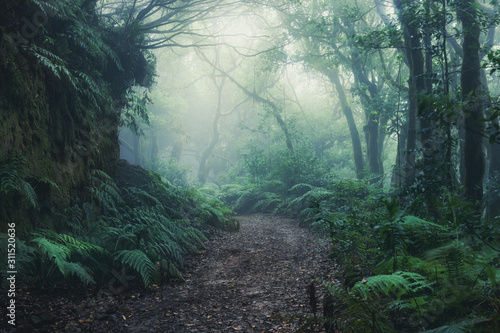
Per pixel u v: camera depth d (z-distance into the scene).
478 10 7.59
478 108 6.50
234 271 6.63
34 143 5.78
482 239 4.19
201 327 4.09
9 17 5.80
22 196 5.21
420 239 4.78
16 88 5.47
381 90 16.98
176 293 5.31
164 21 12.70
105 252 5.73
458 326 2.65
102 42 9.06
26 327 3.50
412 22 7.37
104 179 8.07
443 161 6.68
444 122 5.13
